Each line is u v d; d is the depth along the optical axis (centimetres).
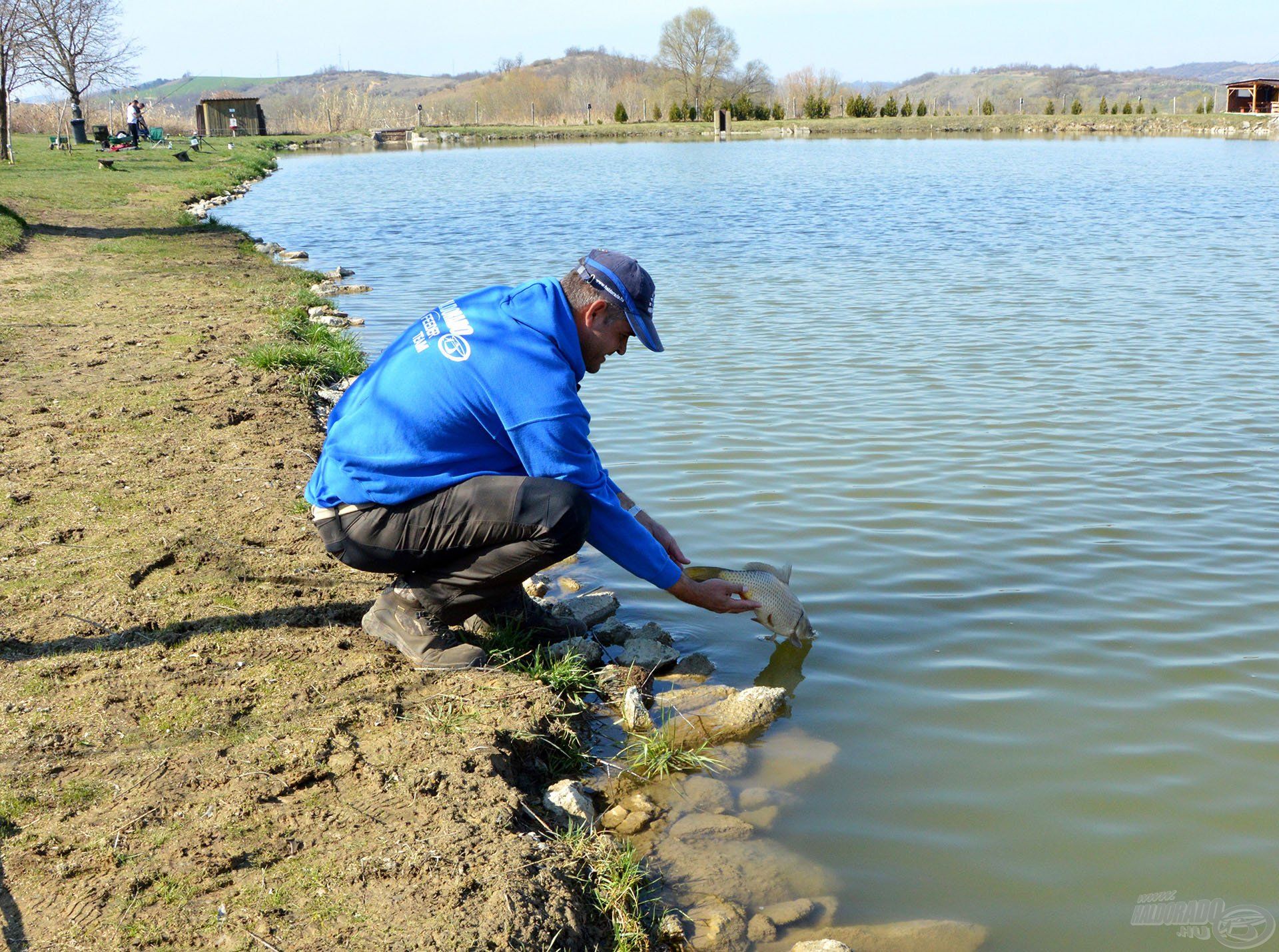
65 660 386
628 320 375
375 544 385
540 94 8706
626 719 407
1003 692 425
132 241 1606
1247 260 1497
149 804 310
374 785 329
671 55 8362
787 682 437
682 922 303
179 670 386
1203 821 347
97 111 5931
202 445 638
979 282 1362
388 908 276
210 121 5881
